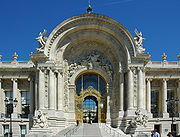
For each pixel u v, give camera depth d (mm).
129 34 43656
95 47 48250
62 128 43156
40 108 42375
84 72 48375
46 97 43125
